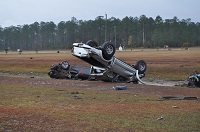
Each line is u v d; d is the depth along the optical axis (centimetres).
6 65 4812
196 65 3966
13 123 1034
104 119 1102
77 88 2152
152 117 1139
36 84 2425
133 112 1236
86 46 2417
